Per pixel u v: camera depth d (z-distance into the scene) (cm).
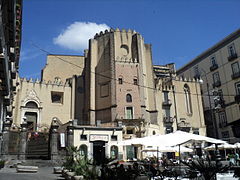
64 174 1585
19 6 1886
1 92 1855
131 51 4909
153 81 4925
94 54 4912
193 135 1428
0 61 1421
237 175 1317
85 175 1188
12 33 1622
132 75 4584
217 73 5022
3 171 1941
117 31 4919
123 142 1667
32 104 4462
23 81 4456
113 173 990
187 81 5291
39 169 2311
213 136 5006
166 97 5016
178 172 1596
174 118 4897
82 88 4988
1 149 2573
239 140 4266
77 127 3478
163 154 3809
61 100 4744
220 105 4791
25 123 2862
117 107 4300
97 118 4500
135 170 1037
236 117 4441
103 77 4659
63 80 5425
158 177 1484
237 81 4497
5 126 2656
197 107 5153
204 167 994
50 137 3078
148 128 4253
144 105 4456
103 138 3606
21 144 2764
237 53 4528
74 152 1744
